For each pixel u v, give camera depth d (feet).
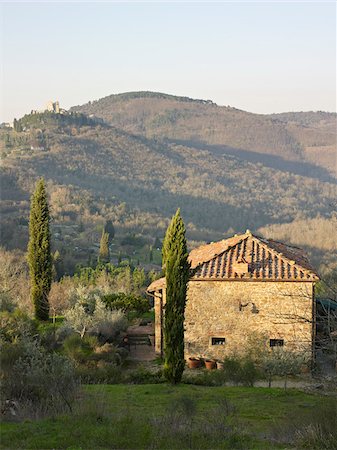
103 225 365.61
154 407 64.28
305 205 502.38
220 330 94.94
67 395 60.39
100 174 542.16
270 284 93.86
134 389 75.72
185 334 95.81
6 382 62.08
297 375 89.51
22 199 369.30
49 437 48.16
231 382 83.92
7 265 163.63
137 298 127.85
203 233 399.44
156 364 96.94
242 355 92.89
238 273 94.79
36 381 62.80
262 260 98.22
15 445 46.16
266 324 93.76
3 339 88.28
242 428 53.21
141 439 46.80
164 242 92.79
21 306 125.39
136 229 403.54
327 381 83.05
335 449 46.47
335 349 54.13
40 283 125.08
